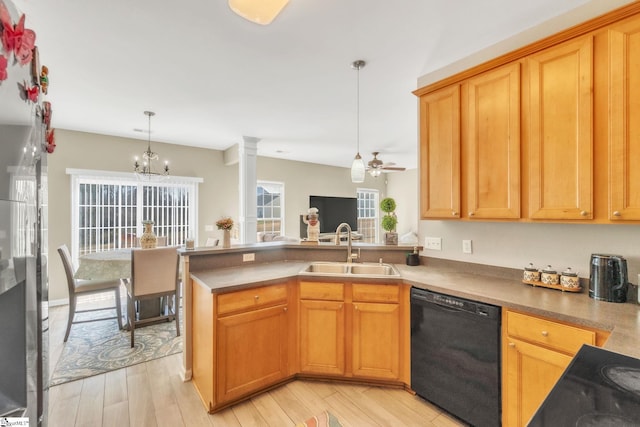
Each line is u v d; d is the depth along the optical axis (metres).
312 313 2.31
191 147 5.42
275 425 1.86
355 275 2.28
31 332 1.00
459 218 2.18
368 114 3.70
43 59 2.34
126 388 2.25
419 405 2.04
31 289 1.00
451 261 2.53
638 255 1.67
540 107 1.78
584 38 1.61
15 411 0.89
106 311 4.06
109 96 3.09
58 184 4.28
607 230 1.78
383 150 5.89
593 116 1.59
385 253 2.86
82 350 2.87
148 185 5.04
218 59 2.35
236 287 2.02
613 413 0.70
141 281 2.99
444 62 2.42
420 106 2.44
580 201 1.63
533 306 1.55
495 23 1.93
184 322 2.36
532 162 1.82
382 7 1.76
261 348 2.15
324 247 2.93
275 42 2.12
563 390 0.82
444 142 2.26
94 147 4.54
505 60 1.92
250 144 4.80
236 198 5.88
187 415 1.95
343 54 2.29
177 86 2.85
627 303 1.59
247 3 1.33
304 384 2.30
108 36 2.04
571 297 1.71
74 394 2.17
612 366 0.95
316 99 3.19
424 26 1.96
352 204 7.95
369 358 2.23
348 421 1.88
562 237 1.95
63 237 4.30
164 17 1.84
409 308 2.15
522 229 2.13
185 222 5.39
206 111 3.55
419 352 2.06
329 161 7.12
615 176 1.51
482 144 2.05
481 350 1.74
